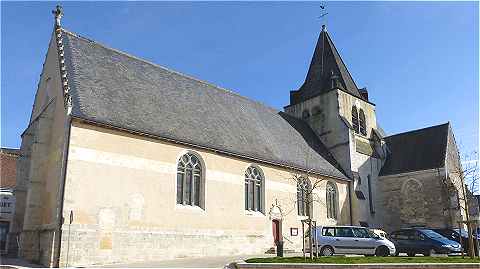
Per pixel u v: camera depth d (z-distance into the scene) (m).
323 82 37.66
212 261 18.98
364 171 34.53
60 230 17.16
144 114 21.91
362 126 37.38
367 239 21.00
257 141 28.00
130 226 19.16
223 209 23.28
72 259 17.17
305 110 38.06
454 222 30.70
